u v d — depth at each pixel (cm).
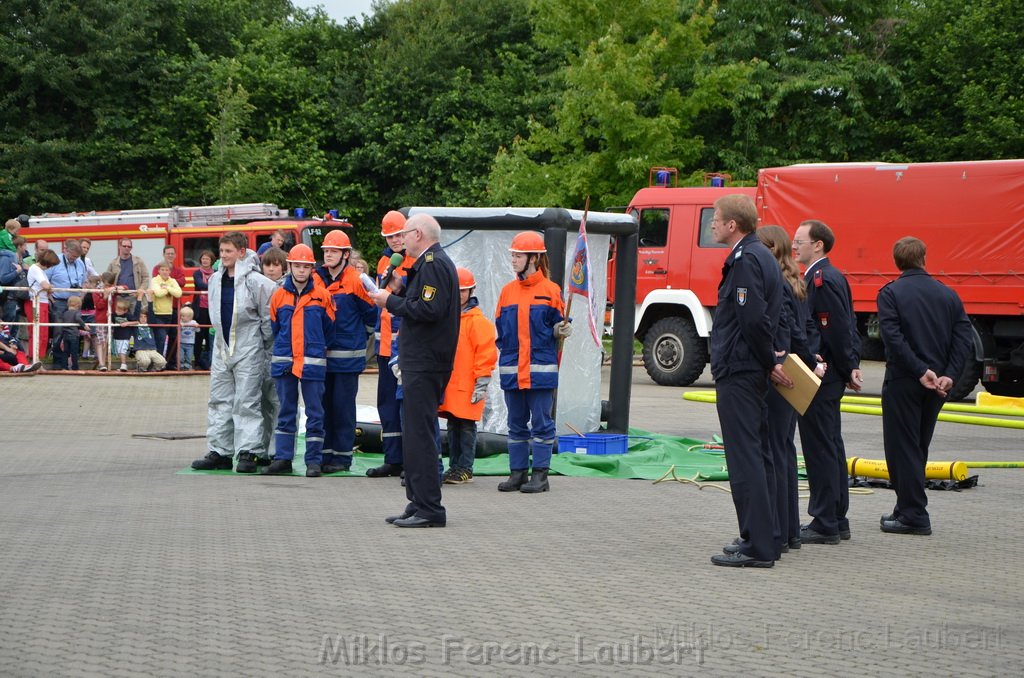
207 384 1956
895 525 839
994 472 1156
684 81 3397
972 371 1873
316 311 1058
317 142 4434
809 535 798
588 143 3419
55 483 998
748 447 707
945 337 818
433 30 4488
